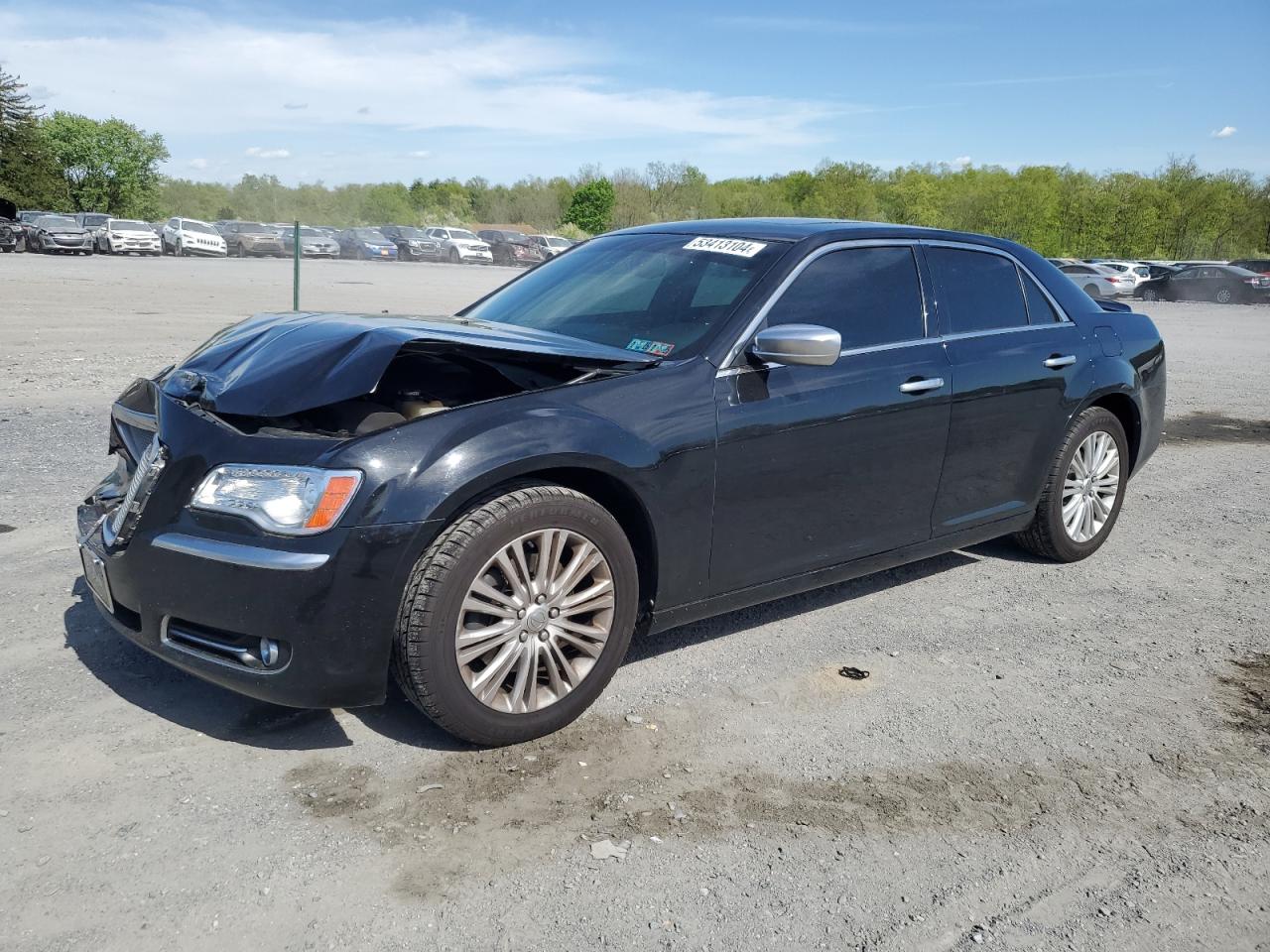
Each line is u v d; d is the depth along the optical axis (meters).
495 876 2.49
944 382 4.14
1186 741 3.34
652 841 2.66
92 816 2.66
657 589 3.40
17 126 69.06
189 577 2.83
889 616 4.36
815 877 2.54
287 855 2.54
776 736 3.25
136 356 11.09
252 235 43.34
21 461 6.23
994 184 87.75
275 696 2.83
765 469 3.57
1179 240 80.94
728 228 4.22
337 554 2.73
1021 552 5.30
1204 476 7.34
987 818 2.84
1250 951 2.35
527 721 3.08
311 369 3.09
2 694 3.29
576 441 3.05
